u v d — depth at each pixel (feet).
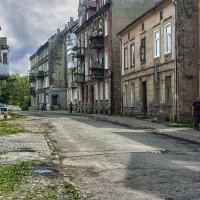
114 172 35.88
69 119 126.31
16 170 36.19
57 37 291.99
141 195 27.30
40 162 41.57
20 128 86.84
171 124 92.84
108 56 165.68
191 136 67.41
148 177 33.35
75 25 235.61
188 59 98.58
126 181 31.96
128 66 139.23
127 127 89.97
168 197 26.63
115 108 161.17
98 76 171.73
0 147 53.36
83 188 29.66
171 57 100.94
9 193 27.32
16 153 47.93
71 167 38.73
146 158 43.88
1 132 75.00
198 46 99.19
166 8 104.42
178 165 39.14
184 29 98.89
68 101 263.29
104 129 84.02
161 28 108.17
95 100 187.01
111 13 161.89
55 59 291.58
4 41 149.18
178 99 97.55
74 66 235.81
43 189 28.78
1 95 359.46
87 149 51.96
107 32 168.45
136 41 130.11
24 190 28.37
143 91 125.08
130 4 162.40
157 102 112.57
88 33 200.23
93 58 190.08
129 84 138.82
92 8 203.51
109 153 48.03
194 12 99.55
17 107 376.89
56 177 33.58
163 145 56.18
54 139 64.75
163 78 106.63
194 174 34.42
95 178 33.35
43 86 323.98
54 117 142.31
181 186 29.76
